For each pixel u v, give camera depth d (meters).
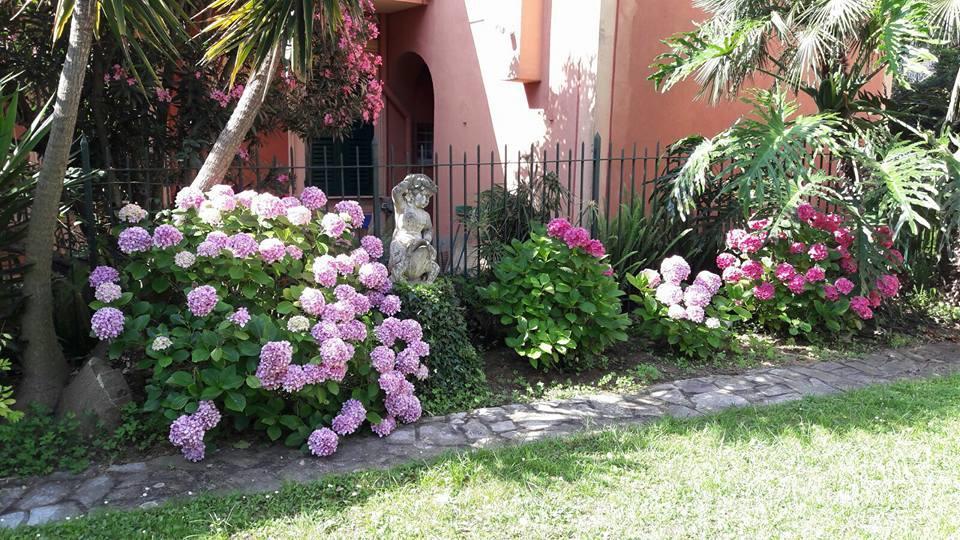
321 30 5.79
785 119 6.26
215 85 5.80
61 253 5.21
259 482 3.45
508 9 8.16
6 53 5.29
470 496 3.27
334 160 11.06
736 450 3.79
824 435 3.97
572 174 7.73
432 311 4.72
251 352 3.63
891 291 5.97
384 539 2.93
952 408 4.38
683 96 8.05
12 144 4.28
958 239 6.88
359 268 4.46
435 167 5.79
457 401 4.57
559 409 4.52
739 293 5.89
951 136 6.26
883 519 3.10
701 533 2.98
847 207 5.88
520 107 8.46
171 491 3.35
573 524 3.05
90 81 5.57
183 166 5.71
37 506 3.20
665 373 5.29
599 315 5.08
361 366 4.04
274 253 4.05
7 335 3.85
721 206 6.54
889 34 5.77
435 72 10.00
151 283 4.12
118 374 3.98
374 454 3.80
